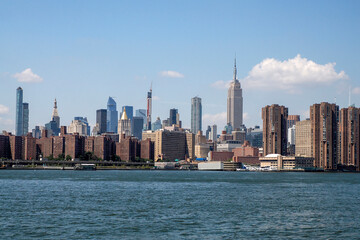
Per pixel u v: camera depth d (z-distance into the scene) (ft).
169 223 354.95
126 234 311.06
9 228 328.90
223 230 327.06
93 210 425.69
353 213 419.74
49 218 374.63
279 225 350.02
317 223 361.30
